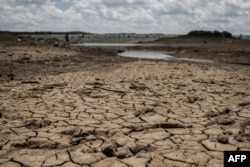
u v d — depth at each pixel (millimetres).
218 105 6426
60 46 27469
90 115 5547
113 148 3725
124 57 22375
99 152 3797
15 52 19047
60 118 5340
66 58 18203
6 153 3791
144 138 4348
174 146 4047
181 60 20422
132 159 3594
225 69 14242
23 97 6957
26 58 16109
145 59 20578
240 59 21078
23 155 3723
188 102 6684
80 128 4750
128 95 7301
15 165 3443
